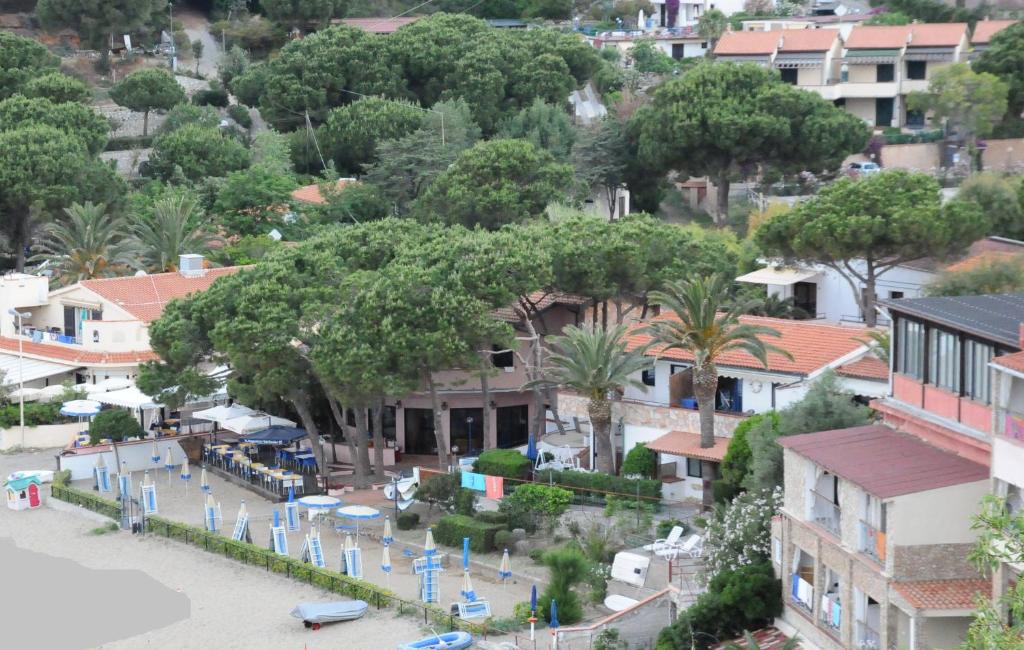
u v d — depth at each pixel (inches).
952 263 4247.0
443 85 7303.2
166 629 3048.7
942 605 2170.3
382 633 2955.2
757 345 3437.5
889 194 4244.6
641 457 3609.7
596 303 4170.8
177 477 4205.2
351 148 6934.1
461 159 5797.2
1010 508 2135.8
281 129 7440.9
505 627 2915.8
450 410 4382.4
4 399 4628.4
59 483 4005.9
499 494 3550.7
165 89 7701.8
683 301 3540.8
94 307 4923.7
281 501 3951.8
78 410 4370.1
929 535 2224.4
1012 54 7032.5
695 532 3287.4
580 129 6742.1
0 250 6195.9
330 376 3828.7
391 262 4060.0
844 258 4224.9
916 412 2450.8
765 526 2760.8
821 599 2456.9
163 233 5684.1
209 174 6855.3
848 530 2351.1
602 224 4151.1
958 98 6820.9
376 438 4084.6
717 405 3636.8
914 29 7524.6
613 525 3361.2
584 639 2819.9
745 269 4862.2
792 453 2541.8
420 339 3759.8
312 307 3907.5
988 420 2267.5
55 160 5935.0
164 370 4180.6
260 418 4210.1
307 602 3154.5
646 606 2906.0
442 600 3144.7
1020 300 2500.0
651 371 3750.0
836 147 6127.0
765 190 6422.2
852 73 7480.3
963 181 5625.0
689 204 6737.2
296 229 6225.4
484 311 3806.6
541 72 7214.6
